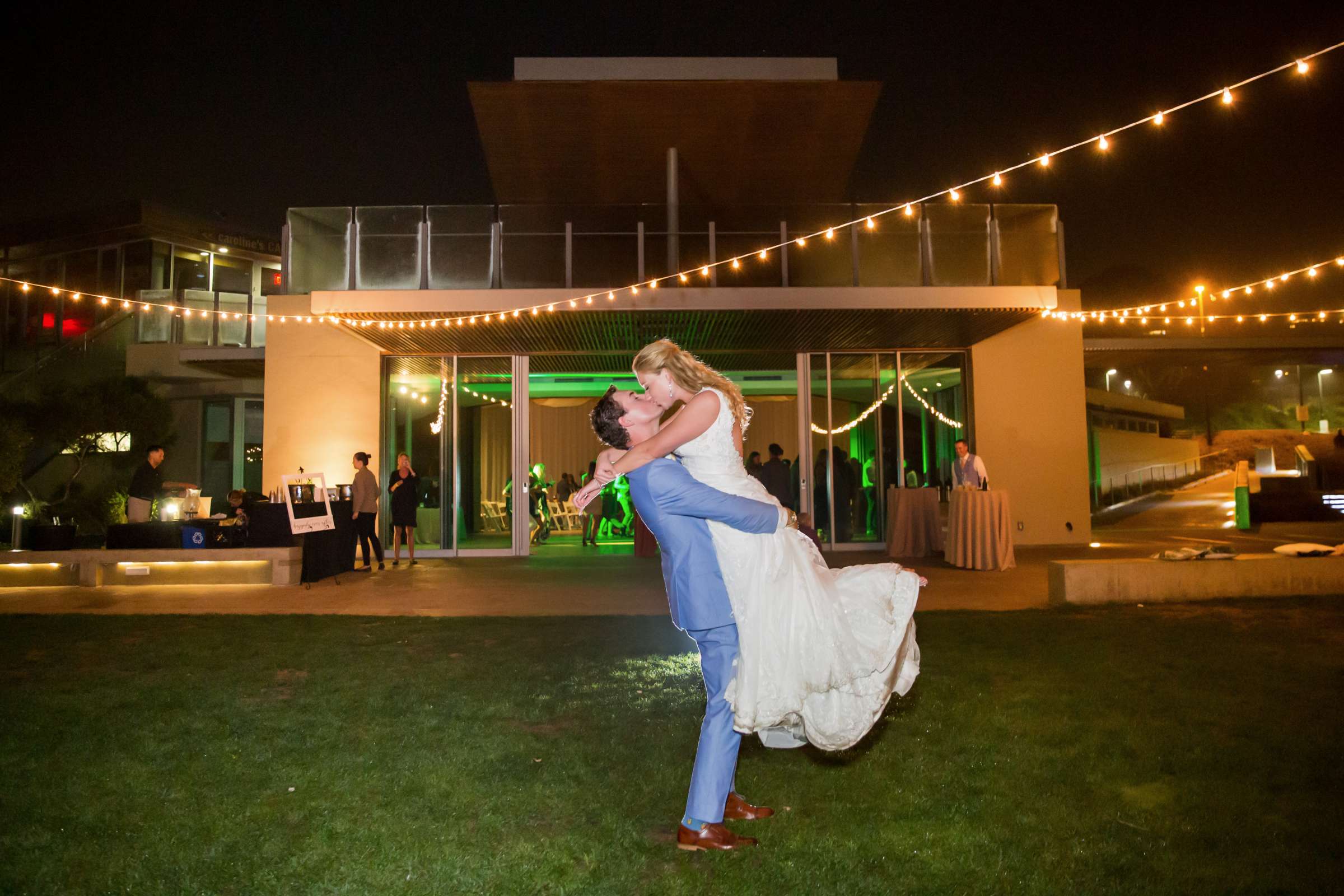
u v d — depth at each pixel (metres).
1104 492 22.39
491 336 12.52
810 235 11.58
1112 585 7.11
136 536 9.65
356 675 5.00
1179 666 4.85
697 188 15.69
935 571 10.12
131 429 15.80
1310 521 16.02
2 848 2.70
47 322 23.98
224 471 19.36
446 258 11.93
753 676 2.70
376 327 11.90
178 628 6.61
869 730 2.90
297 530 9.24
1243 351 17.75
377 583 9.67
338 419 12.95
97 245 23.53
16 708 4.28
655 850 2.69
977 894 2.36
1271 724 3.77
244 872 2.54
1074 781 3.18
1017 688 4.48
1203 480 27.00
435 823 2.88
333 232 12.15
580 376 16.89
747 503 2.77
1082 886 2.39
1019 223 12.12
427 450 13.57
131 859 2.62
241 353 16.20
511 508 13.44
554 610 7.55
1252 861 2.51
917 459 13.96
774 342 13.50
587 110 13.00
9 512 14.92
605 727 3.93
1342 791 3.03
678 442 2.81
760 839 2.75
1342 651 5.16
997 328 12.65
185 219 23.81
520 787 3.21
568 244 11.86
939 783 3.19
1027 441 13.47
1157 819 2.82
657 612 7.44
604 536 17.89
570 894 2.40
